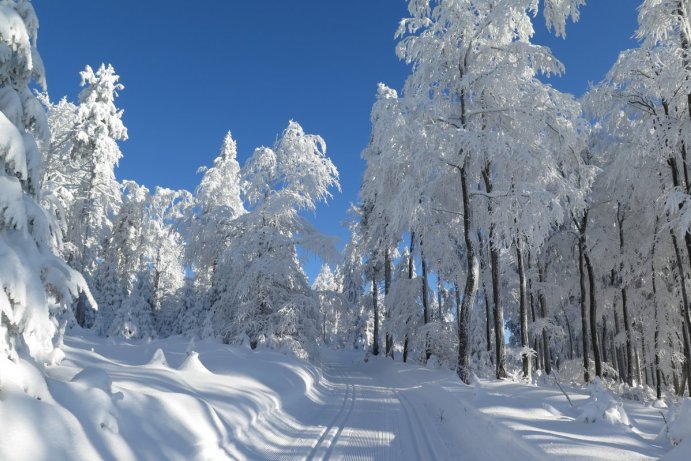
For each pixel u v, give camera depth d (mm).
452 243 18078
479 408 7656
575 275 23297
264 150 19391
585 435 5676
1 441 3350
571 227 19547
